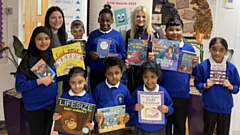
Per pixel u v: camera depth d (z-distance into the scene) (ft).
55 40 9.14
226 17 12.75
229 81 8.39
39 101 8.03
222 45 8.14
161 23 13.83
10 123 10.19
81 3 13.15
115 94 8.21
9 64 11.68
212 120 8.52
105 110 7.88
